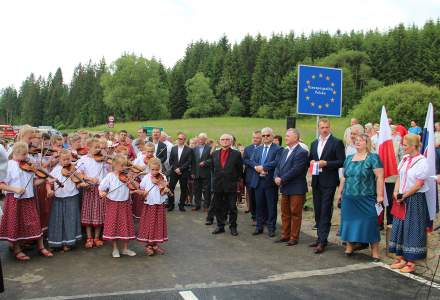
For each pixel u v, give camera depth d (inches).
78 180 260.1
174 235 307.7
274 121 3034.0
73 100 4227.4
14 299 180.5
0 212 199.9
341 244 284.5
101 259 242.8
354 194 243.0
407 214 222.5
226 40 4626.0
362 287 200.1
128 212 251.3
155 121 3307.1
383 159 261.9
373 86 2918.3
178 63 4626.0
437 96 1212.5
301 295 188.7
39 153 289.7
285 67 3378.4
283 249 271.6
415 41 3002.0
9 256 245.4
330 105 386.3
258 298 184.4
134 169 290.5
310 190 449.1
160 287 197.2
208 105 3644.2
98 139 287.4
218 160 315.9
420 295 190.7
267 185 308.2
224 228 327.3
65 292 189.0
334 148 270.8
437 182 215.6
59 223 254.8
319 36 3757.4
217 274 218.2
